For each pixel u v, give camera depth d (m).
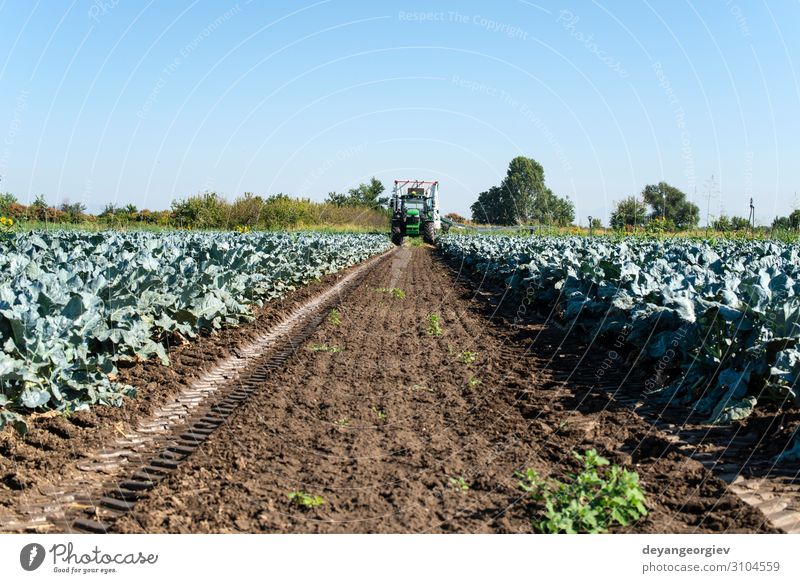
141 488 5.46
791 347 6.73
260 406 7.59
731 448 6.23
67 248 14.33
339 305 17.31
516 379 9.06
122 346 8.37
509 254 21.92
